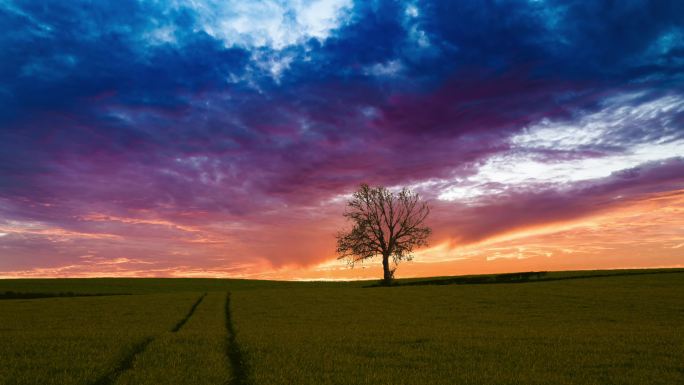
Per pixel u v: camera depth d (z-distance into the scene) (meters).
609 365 14.05
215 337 18.55
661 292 44.56
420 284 74.00
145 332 20.83
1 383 11.11
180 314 32.94
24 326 25.80
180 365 13.12
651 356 15.27
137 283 80.06
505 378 12.15
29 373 11.99
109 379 11.86
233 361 14.50
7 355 14.45
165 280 88.38
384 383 11.55
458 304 39.94
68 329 23.39
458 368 13.48
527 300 41.62
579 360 14.62
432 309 36.38
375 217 78.81
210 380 11.66
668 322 27.72
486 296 46.22
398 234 78.56
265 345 16.67
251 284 82.69
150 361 13.64
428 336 20.12
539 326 25.75
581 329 23.81
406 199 79.44
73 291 65.69
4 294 61.50
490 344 17.67
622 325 26.09
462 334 21.05
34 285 72.88
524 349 16.56
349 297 48.75
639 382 11.97
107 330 22.17
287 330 23.42
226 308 38.34
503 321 28.56
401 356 15.35
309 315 32.69
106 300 46.38
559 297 43.09
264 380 11.66
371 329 24.08
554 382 11.83
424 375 12.52
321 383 11.43
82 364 13.04
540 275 72.69
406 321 28.75
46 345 16.16
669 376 12.63
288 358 14.51
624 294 43.50
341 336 20.22
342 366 13.50
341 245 79.31
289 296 50.59
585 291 47.25
